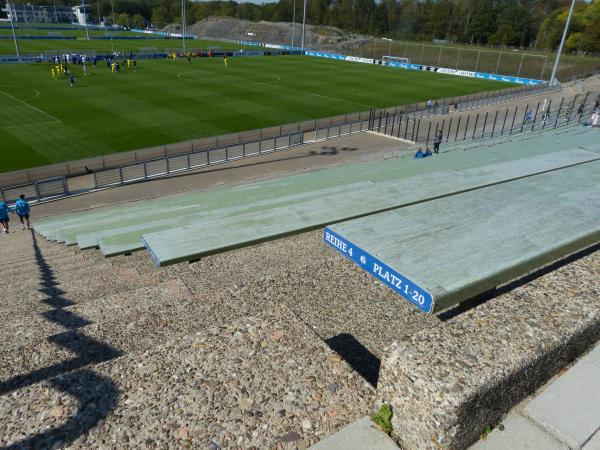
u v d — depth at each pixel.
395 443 2.93
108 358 4.11
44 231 16.05
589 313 3.34
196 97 49.47
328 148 33.00
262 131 36.88
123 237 7.34
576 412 3.05
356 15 156.12
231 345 3.54
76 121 38.22
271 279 5.33
